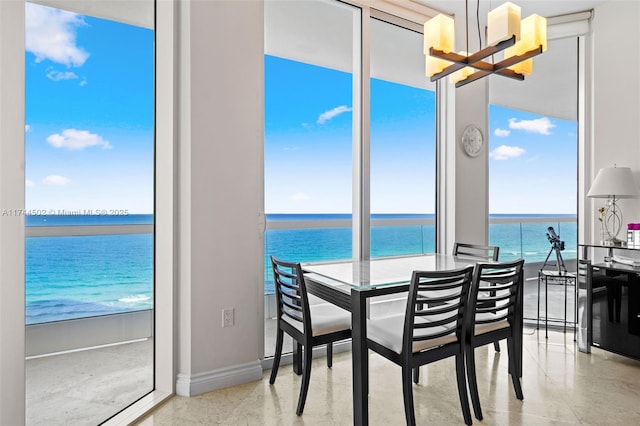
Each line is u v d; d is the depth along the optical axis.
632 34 3.27
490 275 2.36
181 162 2.28
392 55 3.68
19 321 1.51
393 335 2.01
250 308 2.49
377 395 2.32
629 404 2.19
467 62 2.14
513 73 2.30
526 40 2.04
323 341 2.15
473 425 1.96
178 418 2.03
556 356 2.96
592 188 3.12
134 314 2.26
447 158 3.76
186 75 2.26
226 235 2.39
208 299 2.33
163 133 2.29
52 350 1.85
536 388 2.40
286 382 2.48
